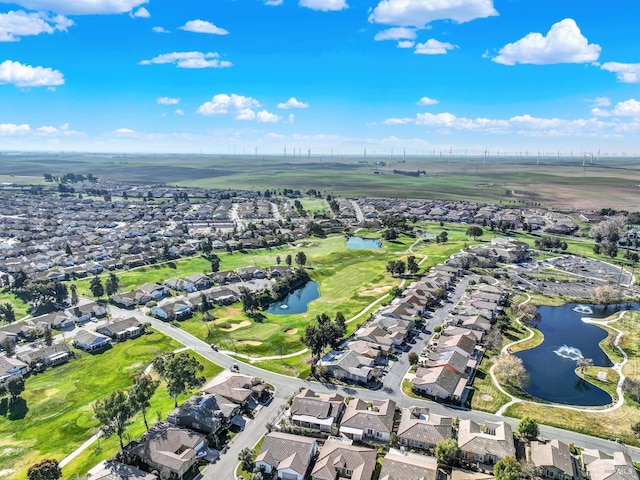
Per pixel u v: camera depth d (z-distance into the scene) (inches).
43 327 5935.0
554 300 6983.3
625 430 3690.9
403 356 5059.1
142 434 3663.9
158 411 4020.7
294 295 7593.5
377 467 3240.7
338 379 4559.5
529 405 4067.4
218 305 6879.9
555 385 4488.2
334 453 3267.7
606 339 5546.3
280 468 3154.5
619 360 5012.3
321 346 4840.1
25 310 6702.8
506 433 3472.0
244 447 3506.4
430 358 4830.2
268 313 6648.6
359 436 3577.8
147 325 5974.4
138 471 3149.6
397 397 4207.7
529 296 7160.4
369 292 7352.4
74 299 6934.1
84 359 5177.2
